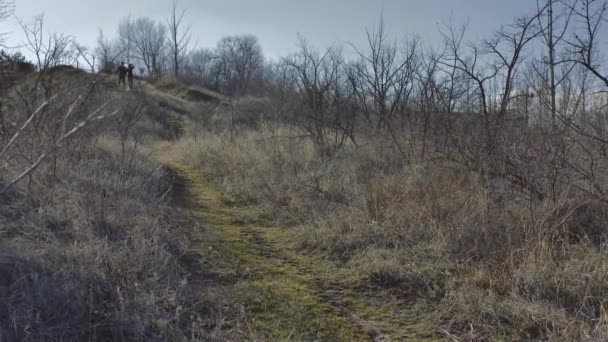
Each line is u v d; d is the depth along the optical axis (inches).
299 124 408.2
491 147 232.4
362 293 158.2
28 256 139.3
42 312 119.9
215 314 135.3
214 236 198.7
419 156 279.4
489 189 210.1
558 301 141.7
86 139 278.2
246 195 270.5
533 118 240.2
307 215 231.0
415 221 201.5
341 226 205.9
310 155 337.7
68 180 217.2
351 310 147.2
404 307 149.6
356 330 135.6
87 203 182.4
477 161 233.6
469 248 179.5
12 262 134.9
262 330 130.3
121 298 127.2
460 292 147.7
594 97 212.2
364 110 394.9
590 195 185.9
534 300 142.5
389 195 224.5
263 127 438.9
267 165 319.0
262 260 181.0
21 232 161.5
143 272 147.4
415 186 228.8
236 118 642.2
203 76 1862.7
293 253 191.9
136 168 276.4
